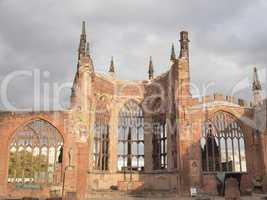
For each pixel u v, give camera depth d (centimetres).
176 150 6166
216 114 6556
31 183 5641
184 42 6469
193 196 5472
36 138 5888
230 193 4253
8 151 5791
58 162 6031
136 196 5588
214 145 6488
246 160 6500
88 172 6022
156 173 6525
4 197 5500
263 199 4912
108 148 6819
